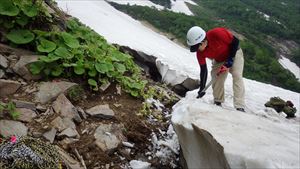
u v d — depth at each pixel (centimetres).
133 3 5744
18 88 490
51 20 592
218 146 355
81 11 2734
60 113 465
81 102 511
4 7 531
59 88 502
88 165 417
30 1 569
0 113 440
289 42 5638
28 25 566
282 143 364
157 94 623
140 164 436
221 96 581
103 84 550
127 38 2242
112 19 3106
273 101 732
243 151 343
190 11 6681
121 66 593
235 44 516
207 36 519
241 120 406
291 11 7394
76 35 632
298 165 329
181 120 409
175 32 4122
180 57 2084
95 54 566
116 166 429
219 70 542
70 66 534
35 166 361
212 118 403
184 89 732
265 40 5388
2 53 529
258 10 7244
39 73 518
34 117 453
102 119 488
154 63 765
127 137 475
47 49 528
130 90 566
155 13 4516
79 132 457
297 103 1006
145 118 525
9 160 360
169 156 461
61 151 414
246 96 864
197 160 398
